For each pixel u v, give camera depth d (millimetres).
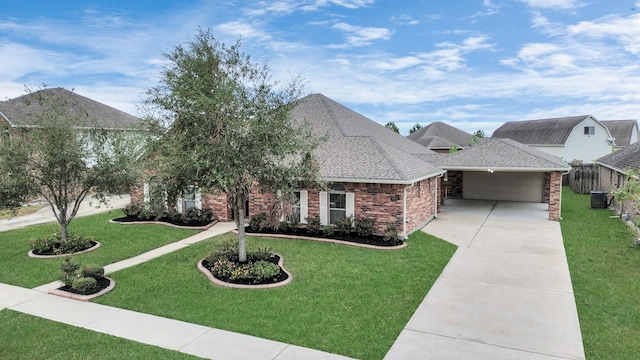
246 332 6992
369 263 10945
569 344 6480
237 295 8672
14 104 19281
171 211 17297
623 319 7371
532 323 7273
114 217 18188
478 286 9203
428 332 6969
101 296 8766
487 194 24500
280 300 8359
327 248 12570
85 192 12781
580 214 18734
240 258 10594
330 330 7035
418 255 11781
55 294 8938
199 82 9438
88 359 6121
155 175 10133
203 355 6215
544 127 48281
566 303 8148
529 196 23562
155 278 9898
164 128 9680
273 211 12336
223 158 9172
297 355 6211
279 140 9609
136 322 7457
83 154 12070
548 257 11508
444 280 9625
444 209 20844
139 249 12766
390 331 6996
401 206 13750
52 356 6227
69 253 12219
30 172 11719
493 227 15977
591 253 11852
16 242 13805
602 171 25109
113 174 12312
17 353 6332
